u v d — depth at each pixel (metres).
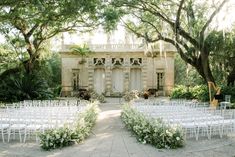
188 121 11.74
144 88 38.31
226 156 8.85
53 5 17.17
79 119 11.42
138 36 23.31
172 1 21.14
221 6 19.27
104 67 39.16
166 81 37.78
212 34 21.50
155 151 9.35
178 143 9.83
